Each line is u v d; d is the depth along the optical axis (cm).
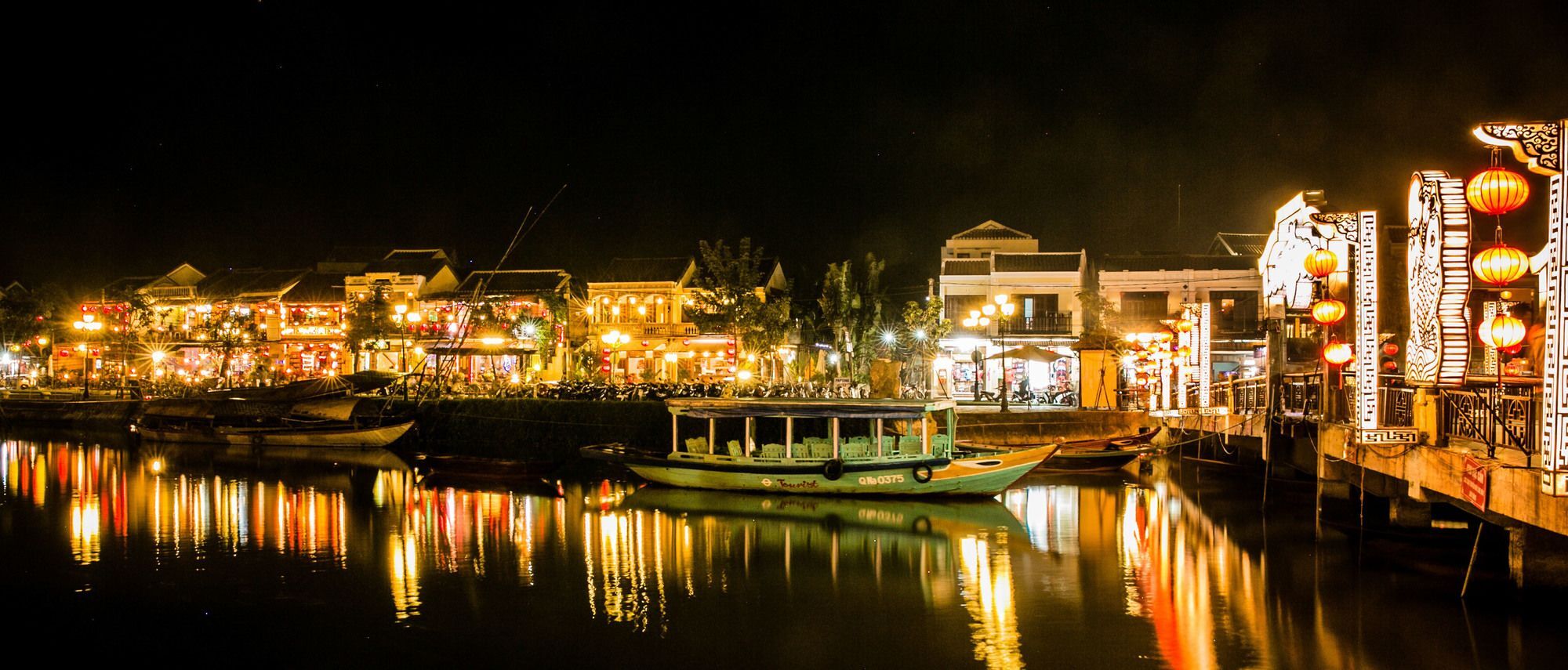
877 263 5734
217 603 1989
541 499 3225
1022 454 3005
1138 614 1856
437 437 4756
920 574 2183
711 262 5378
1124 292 5162
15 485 3516
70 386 6656
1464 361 1431
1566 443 1139
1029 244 5919
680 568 2256
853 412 3153
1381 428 1703
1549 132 1151
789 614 1908
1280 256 2572
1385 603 1827
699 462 3262
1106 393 4438
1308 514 2744
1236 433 2797
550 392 4800
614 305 6197
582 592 2059
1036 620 1842
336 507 3070
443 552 2425
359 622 1873
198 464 4172
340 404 4722
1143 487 3397
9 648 1741
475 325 5819
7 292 7531
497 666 1647
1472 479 1423
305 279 6894
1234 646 1664
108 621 1886
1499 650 1573
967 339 5288
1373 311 1733
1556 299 1153
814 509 2981
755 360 5356
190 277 7200
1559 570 1545
